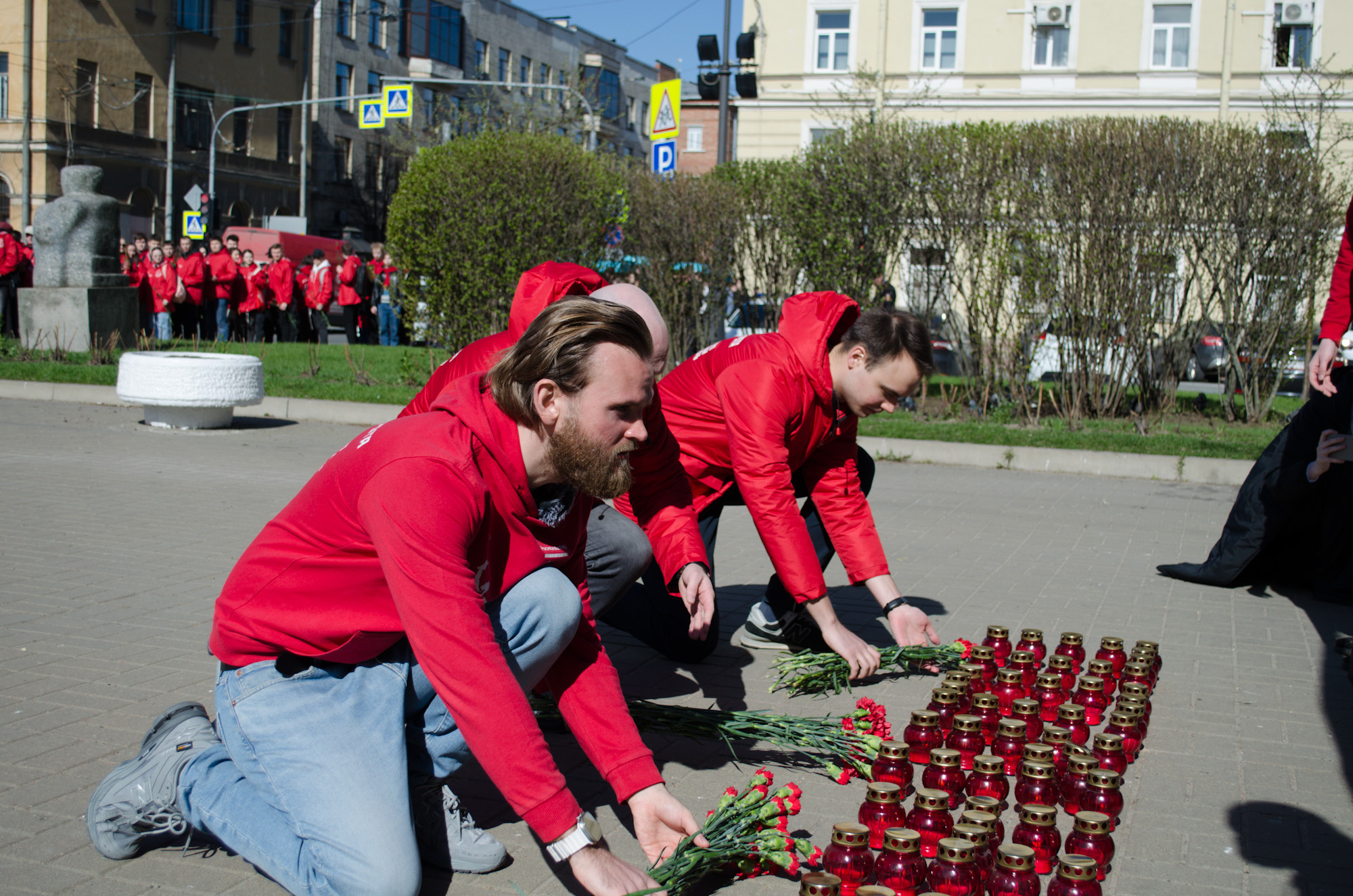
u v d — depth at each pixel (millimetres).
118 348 15750
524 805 2240
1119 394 12547
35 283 15953
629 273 14742
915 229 12898
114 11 37656
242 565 2561
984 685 3854
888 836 2549
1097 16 27375
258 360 11188
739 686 4184
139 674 4008
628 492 3549
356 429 11562
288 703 2453
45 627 4516
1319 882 2711
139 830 2631
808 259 13477
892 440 10680
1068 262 12148
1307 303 12523
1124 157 11883
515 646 2518
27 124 34750
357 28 47906
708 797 3189
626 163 15469
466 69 52562
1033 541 7047
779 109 29484
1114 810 2998
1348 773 3412
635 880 2287
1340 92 15055
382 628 2471
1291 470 5438
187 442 10094
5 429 10312
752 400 3672
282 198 45219
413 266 14750
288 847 2387
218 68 41750
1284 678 4352
